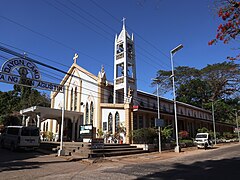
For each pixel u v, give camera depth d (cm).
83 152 1898
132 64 3206
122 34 3231
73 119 2933
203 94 6247
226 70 5862
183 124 4247
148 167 1375
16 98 4944
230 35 775
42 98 4856
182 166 1406
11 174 1134
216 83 6019
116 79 3072
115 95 2998
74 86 3303
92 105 2939
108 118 2725
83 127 2336
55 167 1366
